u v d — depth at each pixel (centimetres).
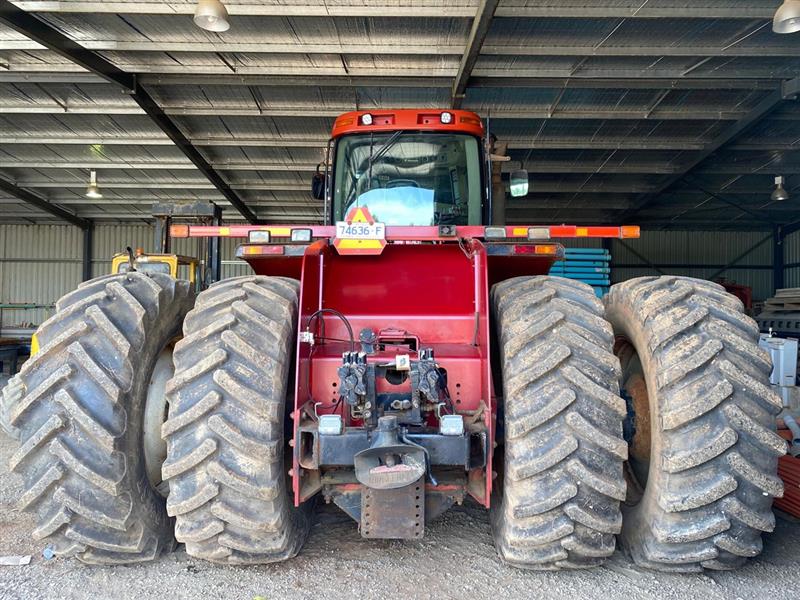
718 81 987
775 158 1302
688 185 1478
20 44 882
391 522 273
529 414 261
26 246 1894
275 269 394
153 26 854
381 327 349
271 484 263
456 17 812
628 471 348
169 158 1343
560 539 263
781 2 782
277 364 277
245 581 292
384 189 463
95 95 1062
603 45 894
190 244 1908
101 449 277
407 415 283
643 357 294
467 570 303
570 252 1106
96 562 300
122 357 287
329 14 798
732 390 258
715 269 1916
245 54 927
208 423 264
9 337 1697
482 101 1062
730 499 258
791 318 1238
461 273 347
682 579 290
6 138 1225
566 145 1212
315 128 1186
